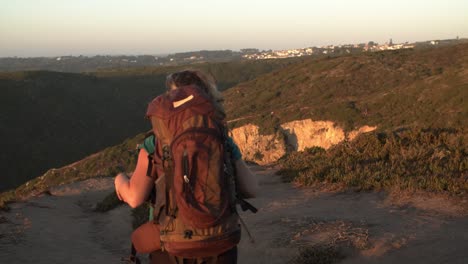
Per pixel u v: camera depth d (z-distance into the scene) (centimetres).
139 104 13162
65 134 10744
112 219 1005
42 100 11488
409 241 502
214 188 209
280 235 597
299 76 9825
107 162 6581
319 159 1179
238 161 232
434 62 9344
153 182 226
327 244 525
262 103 8900
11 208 1097
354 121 6200
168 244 216
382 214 641
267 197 901
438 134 1086
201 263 222
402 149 1038
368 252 493
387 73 9000
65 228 908
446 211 615
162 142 219
